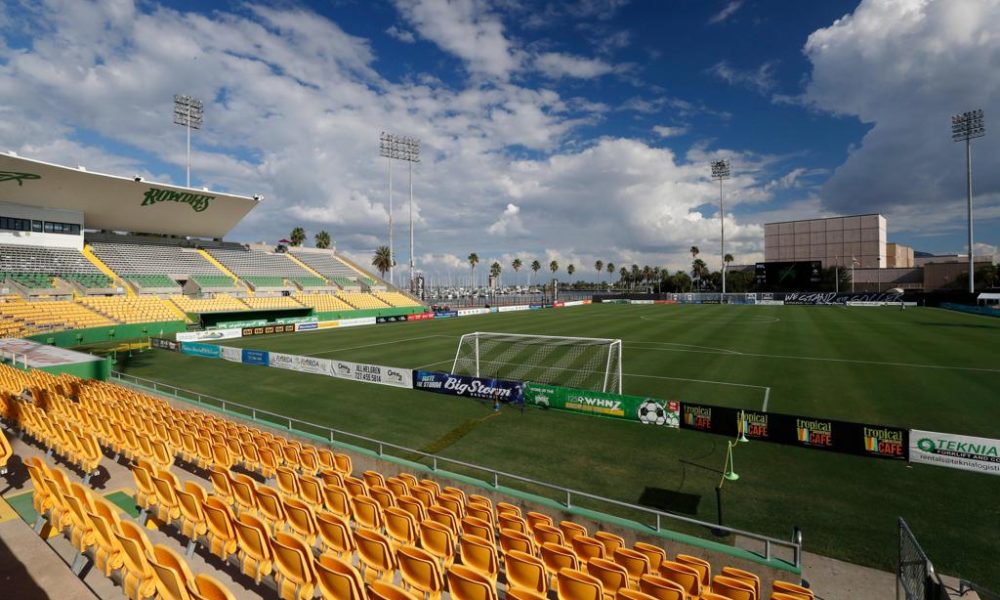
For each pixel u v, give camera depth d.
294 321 51.56
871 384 23.55
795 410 19.80
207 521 7.76
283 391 23.58
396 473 12.71
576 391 19.41
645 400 17.91
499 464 14.54
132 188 49.88
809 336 40.94
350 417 19.31
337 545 7.56
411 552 6.69
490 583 6.55
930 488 12.45
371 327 55.06
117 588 7.04
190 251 63.06
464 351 35.88
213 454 11.66
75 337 38.88
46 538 8.33
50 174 43.44
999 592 8.46
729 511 11.54
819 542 10.16
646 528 9.48
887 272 111.69
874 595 8.32
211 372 28.27
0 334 33.75
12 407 14.80
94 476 11.53
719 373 26.64
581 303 101.06
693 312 71.56
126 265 53.62
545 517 9.77
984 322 49.50
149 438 11.21
